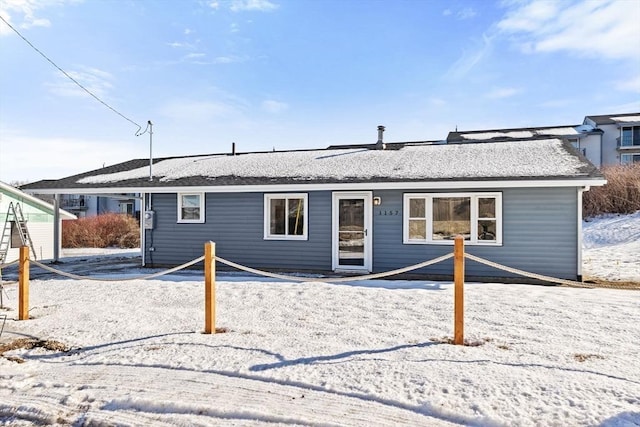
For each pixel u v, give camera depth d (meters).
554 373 3.69
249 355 4.33
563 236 9.55
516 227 9.87
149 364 4.16
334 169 11.96
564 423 2.86
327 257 11.34
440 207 10.46
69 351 4.64
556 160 10.41
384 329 5.21
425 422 2.98
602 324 5.34
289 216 11.67
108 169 15.58
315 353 4.34
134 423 3.10
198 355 4.36
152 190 12.01
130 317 5.99
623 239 17.42
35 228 16.14
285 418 3.05
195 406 3.26
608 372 3.71
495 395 3.28
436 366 3.90
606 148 37.16
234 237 12.08
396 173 10.77
